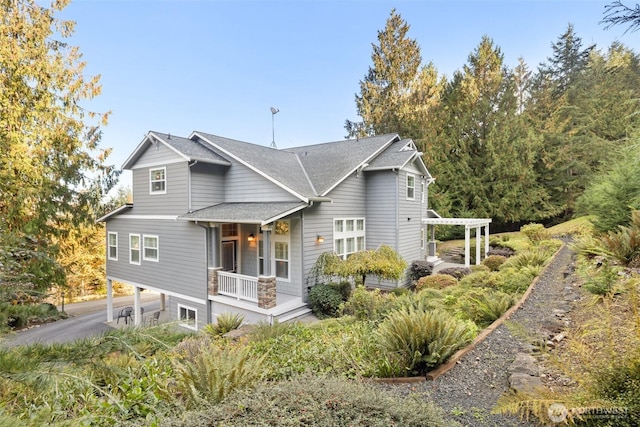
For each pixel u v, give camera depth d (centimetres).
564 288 688
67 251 1481
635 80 2275
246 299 1009
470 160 2317
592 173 2064
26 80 1191
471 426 287
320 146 1625
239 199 1177
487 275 920
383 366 407
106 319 1423
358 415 247
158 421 288
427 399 336
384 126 2448
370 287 1340
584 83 2478
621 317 420
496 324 524
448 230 2223
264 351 531
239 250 1272
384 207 1315
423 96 2408
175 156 1156
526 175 2214
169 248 1198
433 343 397
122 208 1350
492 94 2467
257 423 239
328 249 1155
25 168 1099
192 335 533
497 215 2241
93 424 286
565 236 1664
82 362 218
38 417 195
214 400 314
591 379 256
